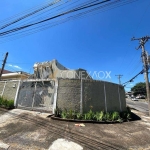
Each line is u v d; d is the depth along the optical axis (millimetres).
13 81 12680
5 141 5234
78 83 10148
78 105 9594
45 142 5281
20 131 6297
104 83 11500
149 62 14258
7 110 10172
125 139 6164
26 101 11016
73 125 7523
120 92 13711
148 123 10469
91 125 7867
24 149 4680
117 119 9719
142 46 14852
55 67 15453
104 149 5004
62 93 9812
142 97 61000
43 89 10727
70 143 5289
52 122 7770
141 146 5570
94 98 10312
